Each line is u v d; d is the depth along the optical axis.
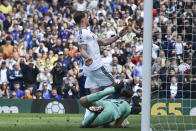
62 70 19.30
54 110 17.28
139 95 17.52
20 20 24.03
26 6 25.58
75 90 18.77
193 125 10.67
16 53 21.08
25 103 17.31
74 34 22.92
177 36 19.55
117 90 8.68
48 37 22.56
